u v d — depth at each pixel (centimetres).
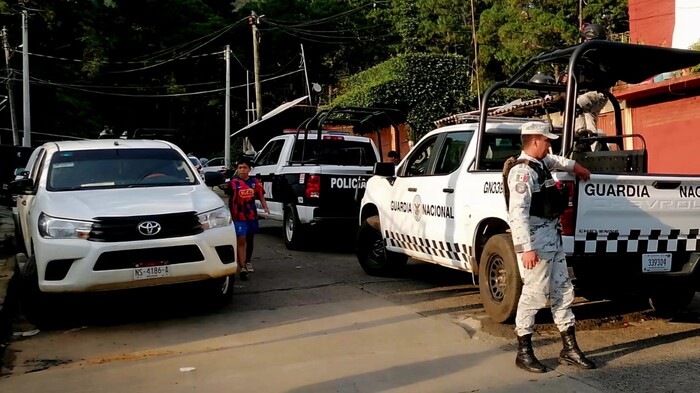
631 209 567
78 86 3803
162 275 623
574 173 545
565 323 498
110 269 607
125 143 808
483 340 570
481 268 634
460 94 2356
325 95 3803
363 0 3969
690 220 592
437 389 452
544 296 487
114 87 4012
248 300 742
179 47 4034
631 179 562
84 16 3753
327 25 3962
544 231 489
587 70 669
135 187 722
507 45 2056
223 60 4050
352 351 543
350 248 1157
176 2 4175
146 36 4141
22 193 738
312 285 821
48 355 552
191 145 4581
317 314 671
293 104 2445
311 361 518
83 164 754
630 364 503
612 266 581
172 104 4284
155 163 776
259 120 2772
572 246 553
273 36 4038
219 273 654
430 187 738
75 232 608
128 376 492
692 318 652
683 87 1182
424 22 3011
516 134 709
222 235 659
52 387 471
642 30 1526
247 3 4309
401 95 2320
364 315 662
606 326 622
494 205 615
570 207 549
